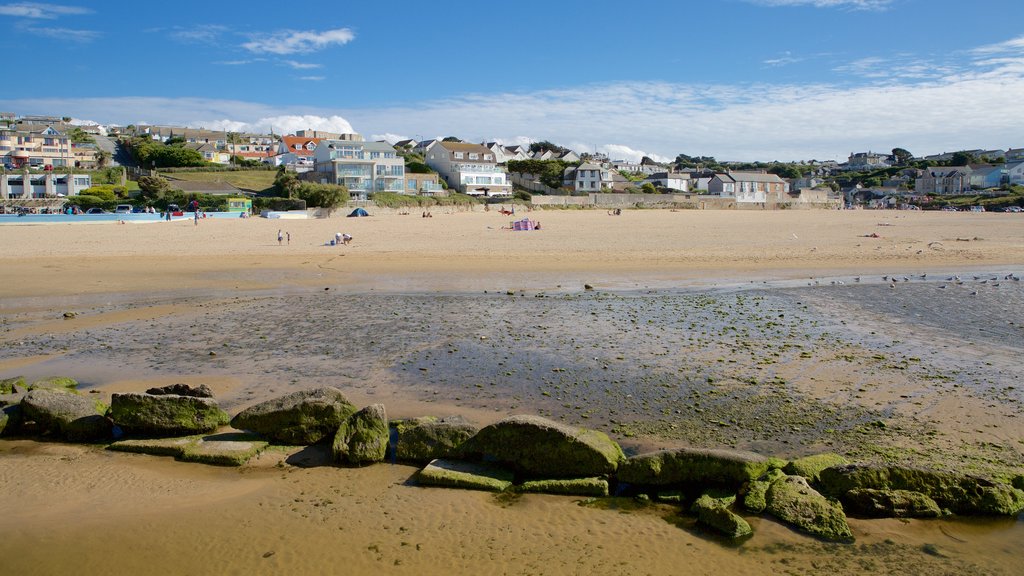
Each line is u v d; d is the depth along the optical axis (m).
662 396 11.34
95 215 61.81
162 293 23.48
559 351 14.63
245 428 9.66
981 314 18.58
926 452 8.71
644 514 7.37
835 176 188.75
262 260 33.00
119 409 9.80
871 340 15.47
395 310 19.92
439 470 8.30
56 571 6.18
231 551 6.51
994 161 167.50
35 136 118.50
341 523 7.11
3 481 8.29
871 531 6.88
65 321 18.55
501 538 6.80
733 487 7.76
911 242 41.47
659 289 23.91
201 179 104.94
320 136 171.62
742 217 80.31
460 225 60.09
